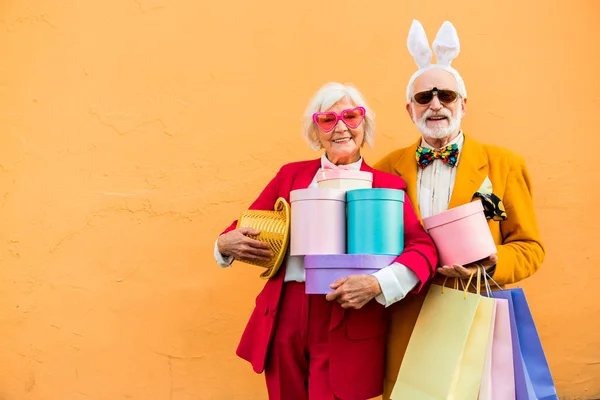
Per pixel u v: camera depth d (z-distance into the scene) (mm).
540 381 2365
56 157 3459
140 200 3443
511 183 2705
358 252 2375
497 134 3492
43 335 3395
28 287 3416
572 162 3498
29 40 3498
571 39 3533
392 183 2611
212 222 3453
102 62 3482
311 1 3535
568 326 3463
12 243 3438
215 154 3473
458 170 2719
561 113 3512
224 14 3512
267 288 2633
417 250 2385
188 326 3412
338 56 3527
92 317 3396
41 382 3381
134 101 3471
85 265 3418
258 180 3475
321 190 2389
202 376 3402
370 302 2539
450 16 3539
